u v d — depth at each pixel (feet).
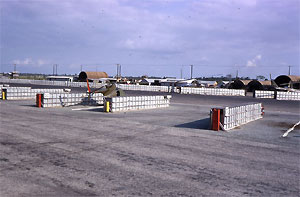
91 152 26.23
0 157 23.80
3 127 38.63
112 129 39.50
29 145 28.48
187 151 27.68
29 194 16.07
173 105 87.81
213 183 18.92
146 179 19.27
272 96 146.51
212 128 41.50
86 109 68.28
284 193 17.53
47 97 69.82
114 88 86.99
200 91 168.55
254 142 33.32
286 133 40.68
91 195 16.21
